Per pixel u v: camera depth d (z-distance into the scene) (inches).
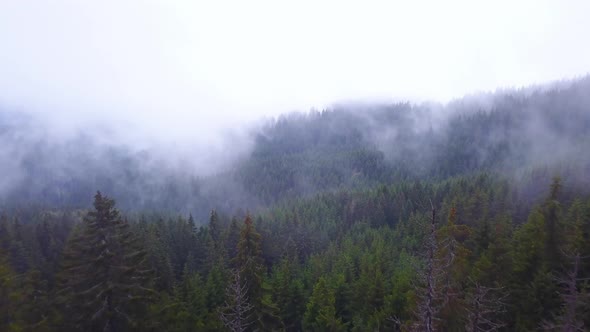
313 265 2069.4
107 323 702.5
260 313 1075.9
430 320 502.0
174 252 2237.9
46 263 1679.4
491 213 2384.4
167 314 911.7
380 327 1233.4
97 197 730.8
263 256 2315.5
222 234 2497.5
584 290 772.0
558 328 709.9
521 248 1052.5
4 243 1798.7
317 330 1347.2
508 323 953.5
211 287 1496.1
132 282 744.3
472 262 1124.5
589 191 2571.4
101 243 711.7
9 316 661.9
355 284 1571.1
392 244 2423.7
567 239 983.0
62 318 718.5
